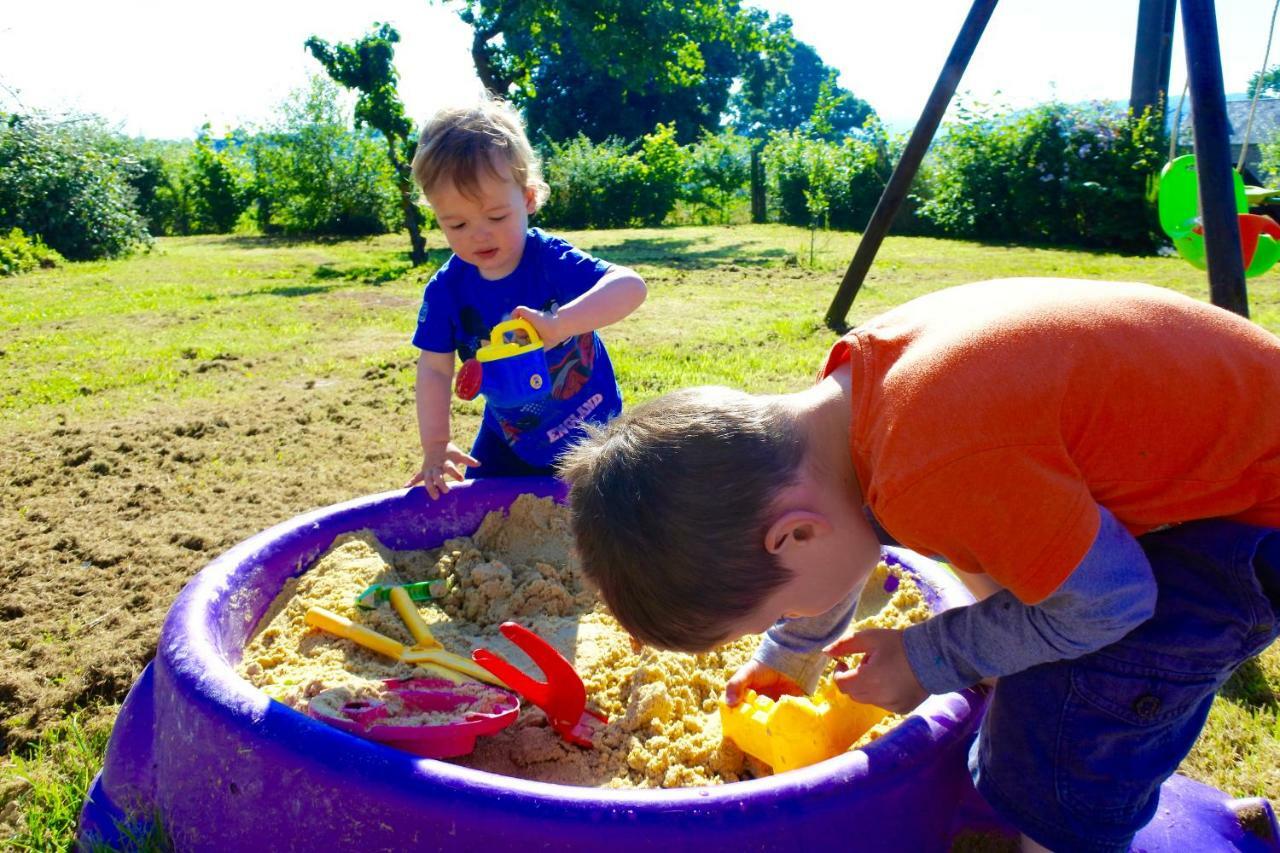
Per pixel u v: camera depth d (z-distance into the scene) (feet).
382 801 4.27
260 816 4.55
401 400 15.35
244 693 4.83
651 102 107.04
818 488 3.98
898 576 7.09
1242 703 6.72
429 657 6.28
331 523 7.38
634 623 4.05
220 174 75.66
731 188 71.82
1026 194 46.50
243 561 6.54
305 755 4.46
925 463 3.72
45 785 5.91
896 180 19.52
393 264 40.42
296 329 22.43
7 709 6.84
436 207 7.65
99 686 7.14
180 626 5.57
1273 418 4.07
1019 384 3.80
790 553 3.90
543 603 7.16
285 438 13.39
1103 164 44.47
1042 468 3.71
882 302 25.43
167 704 5.13
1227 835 5.10
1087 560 3.74
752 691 5.66
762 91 112.27
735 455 3.82
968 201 48.60
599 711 6.01
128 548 9.59
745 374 16.31
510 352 7.23
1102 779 4.24
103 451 12.69
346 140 63.72
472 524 7.94
